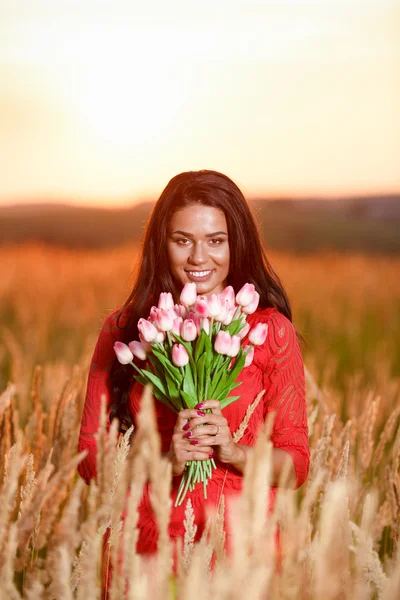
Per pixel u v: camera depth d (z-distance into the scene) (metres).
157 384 2.34
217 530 1.69
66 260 20.27
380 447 3.30
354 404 4.34
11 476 1.43
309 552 1.50
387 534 2.95
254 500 1.30
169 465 1.32
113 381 2.72
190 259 2.63
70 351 7.72
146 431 1.30
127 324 2.74
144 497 2.41
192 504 2.44
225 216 2.67
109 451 1.42
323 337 10.69
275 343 2.58
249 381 2.54
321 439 2.85
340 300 14.94
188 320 2.25
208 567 1.61
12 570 1.40
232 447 2.28
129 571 1.36
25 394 4.32
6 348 7.10
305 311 12.98
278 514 1.43
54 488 1.46
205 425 2.24
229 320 2.34
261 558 1.29
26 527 1.45
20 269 17.34
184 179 2.66
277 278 2.88
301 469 2.49
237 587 1.25
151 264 2.75
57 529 1.36
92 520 1.38
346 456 2.13
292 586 1.36
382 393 4.64
